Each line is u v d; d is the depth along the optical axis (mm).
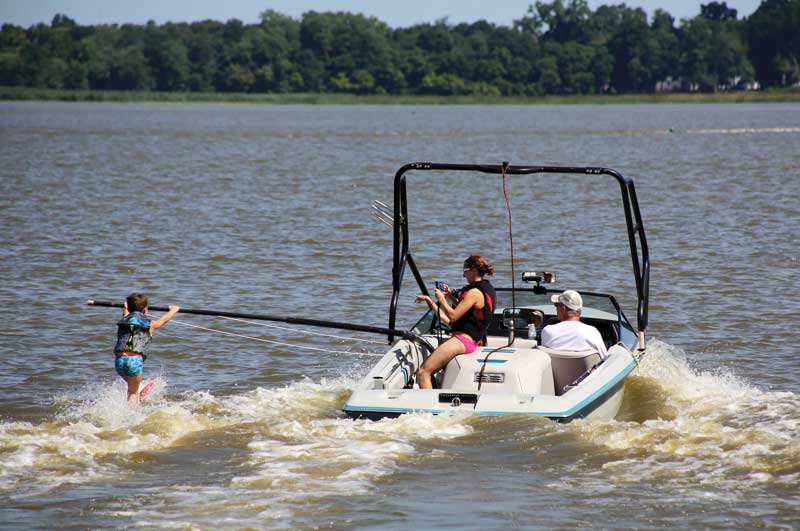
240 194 109000
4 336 45781
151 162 158000
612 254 68938
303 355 44250
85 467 27812
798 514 24375
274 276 61062
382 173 139500
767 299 53594
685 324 48594
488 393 32000
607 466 27703
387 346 46344
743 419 32500
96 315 50281
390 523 23969
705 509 24750
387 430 30219
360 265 64938
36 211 91000
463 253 69812
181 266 63875
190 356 43469
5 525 23781
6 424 32250
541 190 114250
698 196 104938
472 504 25156
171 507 24906
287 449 29141
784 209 92250
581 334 34625
